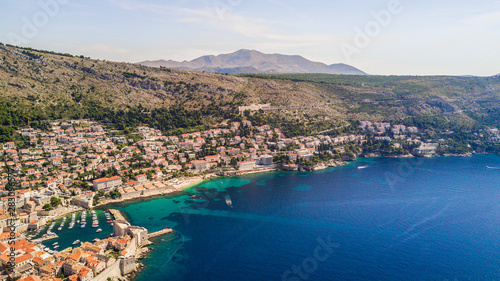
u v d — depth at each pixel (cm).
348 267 18088
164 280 16838
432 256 19250
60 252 17712
